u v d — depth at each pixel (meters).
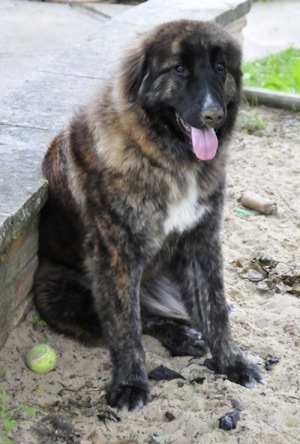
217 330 2.90
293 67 5.39
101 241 2.79
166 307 3.02
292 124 4.40
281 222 3.62
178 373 2.85
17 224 2.77
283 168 3.99
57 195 2.94
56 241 2.98
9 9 6.38
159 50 2.74
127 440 2.61
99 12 6.43
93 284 2.84
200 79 2.71
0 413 2.65
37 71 3.91
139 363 2.80
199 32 2.73
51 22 6.07
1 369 2.80
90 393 2.78
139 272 2.82
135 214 2.76
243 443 2.62
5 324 2.85
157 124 2.75
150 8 4.88
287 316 3.08
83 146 2.84
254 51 5.97
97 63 4.03
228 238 3.49
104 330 2.84
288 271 3.30
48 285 2.96
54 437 2.62
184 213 2.81
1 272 2.78
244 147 4.16
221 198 2.88
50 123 3.39
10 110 3.48
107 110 2.80
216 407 2.72
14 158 3.10
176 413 2.70
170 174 2.77
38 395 2.75
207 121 2.68
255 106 4.62
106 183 2.75
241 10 5.02
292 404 2.75
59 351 2.91
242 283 3.25
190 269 2.93
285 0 7.50
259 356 2.95
